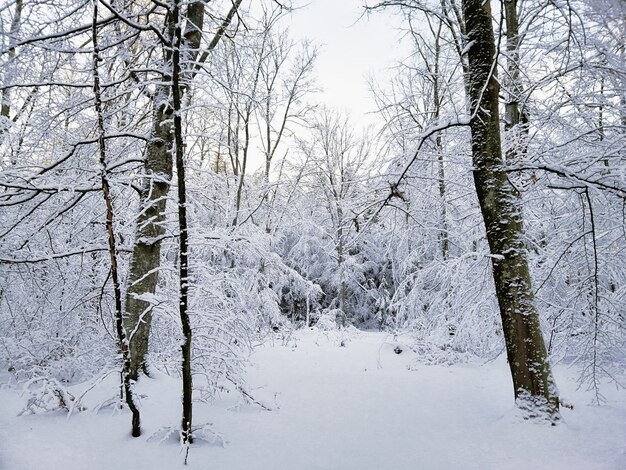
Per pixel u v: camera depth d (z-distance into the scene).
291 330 15.16
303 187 21.55
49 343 6.90
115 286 3.95
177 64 3.87
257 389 6.39
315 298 23.25
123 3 6.10
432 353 9.60
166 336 7.07
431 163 6.87
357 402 5.82
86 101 5.44
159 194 6.09
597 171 4.42
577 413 4.80
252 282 11.92
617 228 5.73
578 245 5.80
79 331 6.83
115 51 6.35
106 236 6.50
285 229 20.80
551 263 6.56
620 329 5.00
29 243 6.22
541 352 4.47
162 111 6.11
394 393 6.39
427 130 5.39
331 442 4.18
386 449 3.96
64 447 3.72
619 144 4.90
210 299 6.25
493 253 4.87
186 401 3.93
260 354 10.37
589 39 4.66
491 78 5.00
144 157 6.11
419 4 6.59
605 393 5.86
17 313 7.15
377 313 22.58
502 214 4.83
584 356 5.29
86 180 5.52
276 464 3.60
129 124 7.24
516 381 4.54
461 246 9.66
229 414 5.04
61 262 6.74
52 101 5.96
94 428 4.20
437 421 4.81
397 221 7.53
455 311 8.59
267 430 4.53
